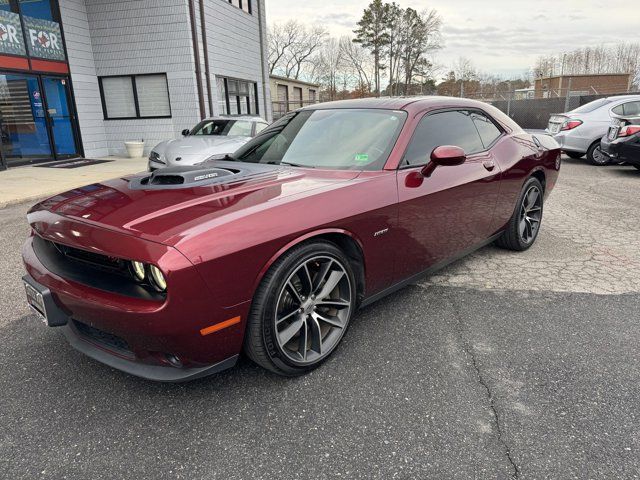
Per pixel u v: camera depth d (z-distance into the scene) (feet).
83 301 6.69
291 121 11.90
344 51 191.83
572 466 5.99
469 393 7.55
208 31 46.39
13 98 36.04
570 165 35.81
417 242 9.91
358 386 7.80
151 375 6.79
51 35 39.37
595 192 24.67
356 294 9.04
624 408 7.11
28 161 37.83
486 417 6.97
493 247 15.31
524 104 75.41
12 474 5.97
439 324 9.96
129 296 6.48
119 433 6.75
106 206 7.66
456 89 172.04
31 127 38.17
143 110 45.96
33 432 6.77
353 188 8.55
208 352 6.80
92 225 7.00
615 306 10.71
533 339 9.26
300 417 7.05
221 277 6.52
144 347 6.65
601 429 6.66
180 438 6.64
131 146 43.96
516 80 172.86
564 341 9.16
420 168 9.92
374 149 9.82
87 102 44.01
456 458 6.17
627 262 13.69
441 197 10.21
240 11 53.47
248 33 56.29
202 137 28.91
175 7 42.39
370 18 184.14
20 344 9.31
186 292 6.21
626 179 28.96
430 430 6.71
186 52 43.47
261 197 7.77
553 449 6.30
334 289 8.57
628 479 5.76
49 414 7.18
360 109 11.11
